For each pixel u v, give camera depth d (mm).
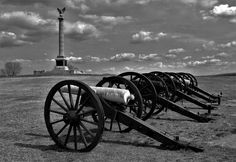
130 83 8727
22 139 7984
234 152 6840
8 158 6316
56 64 71062
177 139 7008
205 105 13633
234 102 17094
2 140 7887
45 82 34031
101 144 7445
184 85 16469
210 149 7082
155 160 6223
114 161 6148
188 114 10883
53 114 11891
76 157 6395
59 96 18469
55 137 7129
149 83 10047
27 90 23859
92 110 6816
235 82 34906
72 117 6875
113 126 9633
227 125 10102
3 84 32125
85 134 8438
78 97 6871
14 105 14969
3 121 10648
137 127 7227
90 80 35188
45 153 6680
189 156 6500
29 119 11023
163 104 11188
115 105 7566
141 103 8523
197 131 9164
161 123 10430
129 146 7270
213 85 30359
